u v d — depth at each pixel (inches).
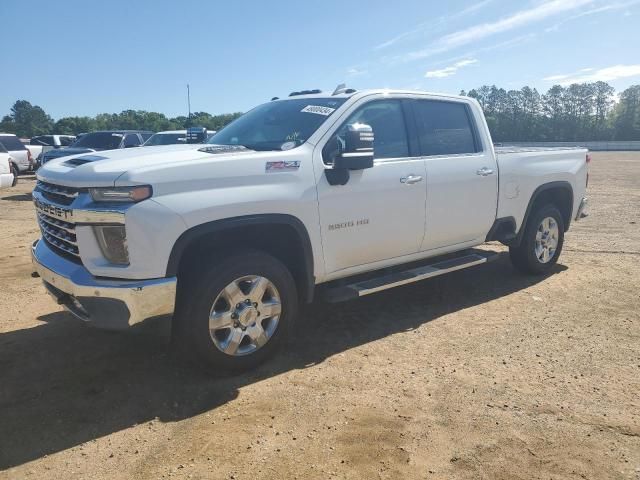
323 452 113.7
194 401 135.3
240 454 113.3
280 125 175.8
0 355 162.2
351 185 164.1
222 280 139.4
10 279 245.9
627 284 233.1
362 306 207.9
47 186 152.0
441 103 202.7
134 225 126.3
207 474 106.9
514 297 217.8
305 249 155.4
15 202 548.1
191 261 144.3
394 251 183.2
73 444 117.4
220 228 136.6
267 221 144.9
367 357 161.2
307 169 155.1
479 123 213.9
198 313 137.4
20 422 125.7
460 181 197.8
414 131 189.5
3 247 318.0
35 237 351.3
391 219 176.4
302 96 195.5
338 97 179.3
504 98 3900.1
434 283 239.1
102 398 136.6
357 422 125.2
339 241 163.9
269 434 120.5
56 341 172.7
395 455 112.6
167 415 129.0
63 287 136.7
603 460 110.7
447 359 159.6
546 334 178.4
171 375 149.1
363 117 175.8
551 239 247.4
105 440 118.8
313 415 128.3
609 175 825.5
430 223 189.9
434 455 112.6
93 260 132.0
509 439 118.3
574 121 3759.8
